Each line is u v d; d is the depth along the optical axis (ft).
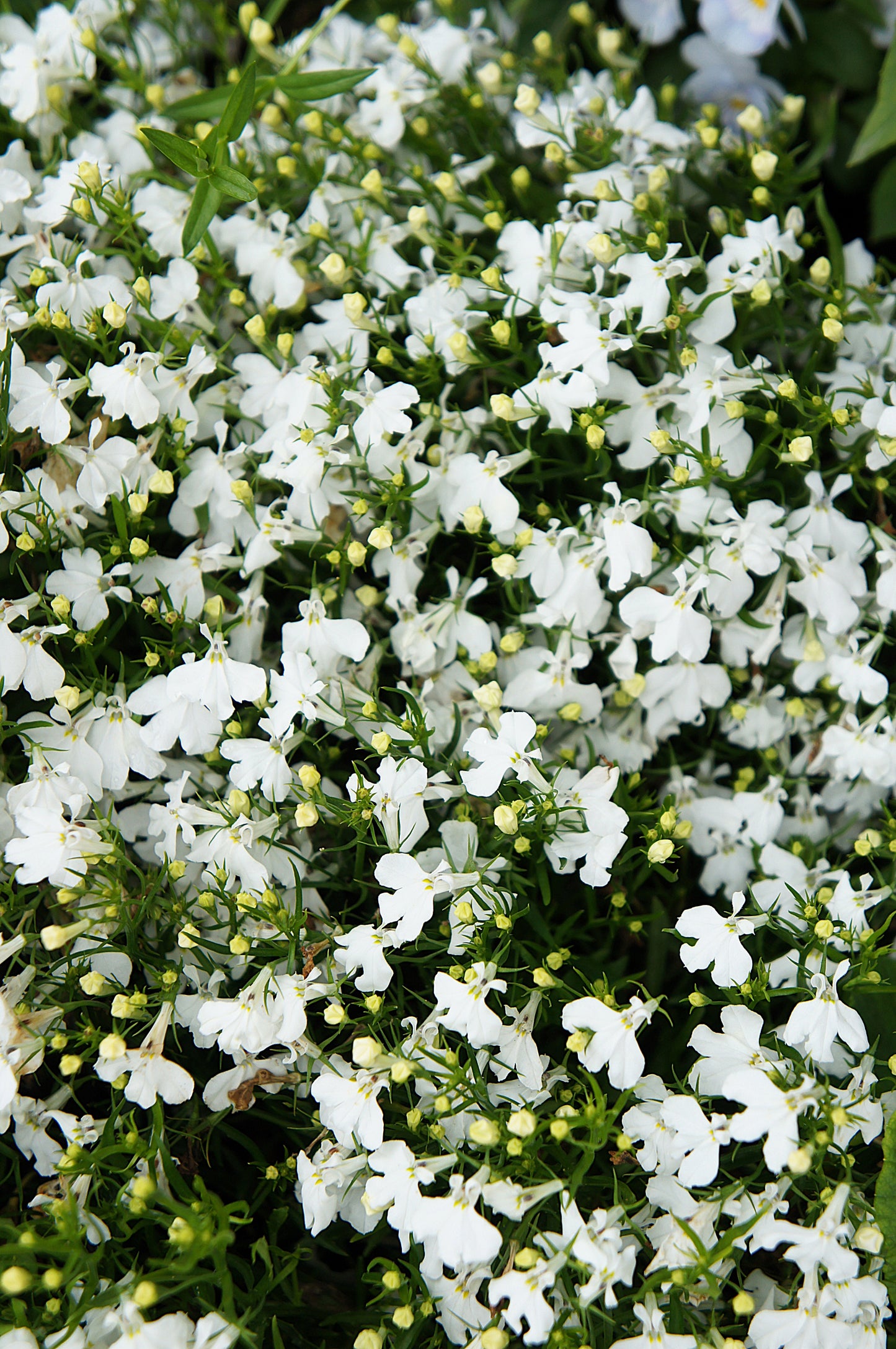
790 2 2.00
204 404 1.87
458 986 1.74
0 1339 1.70
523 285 1.86
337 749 1.83
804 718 1.89
